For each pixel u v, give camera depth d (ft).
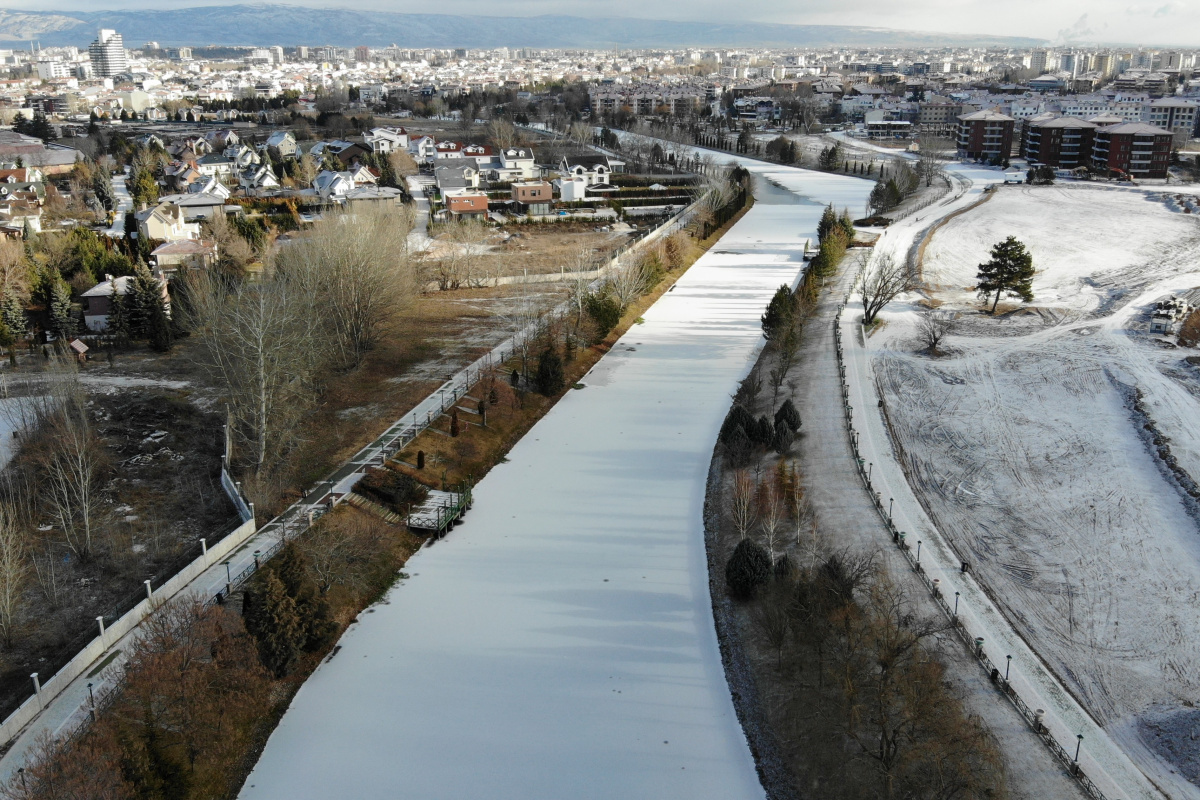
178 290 356.38
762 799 145.59
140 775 132.46
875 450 257.14
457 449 260.83
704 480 250.78
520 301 407.64
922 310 400.88
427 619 190.80
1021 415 285.84
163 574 191.93
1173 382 309.22
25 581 188.75
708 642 183.83
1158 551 207.92
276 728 159.94
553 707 165.48
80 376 300.61
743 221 622.54
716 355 352.08
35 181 634.84
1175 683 164.96
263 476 231.71
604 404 305.94
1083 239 532.73
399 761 152.56
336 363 313.12
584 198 654.12
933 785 135.95
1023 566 202.18
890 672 151.12
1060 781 140.56
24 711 150.30
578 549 216.74
